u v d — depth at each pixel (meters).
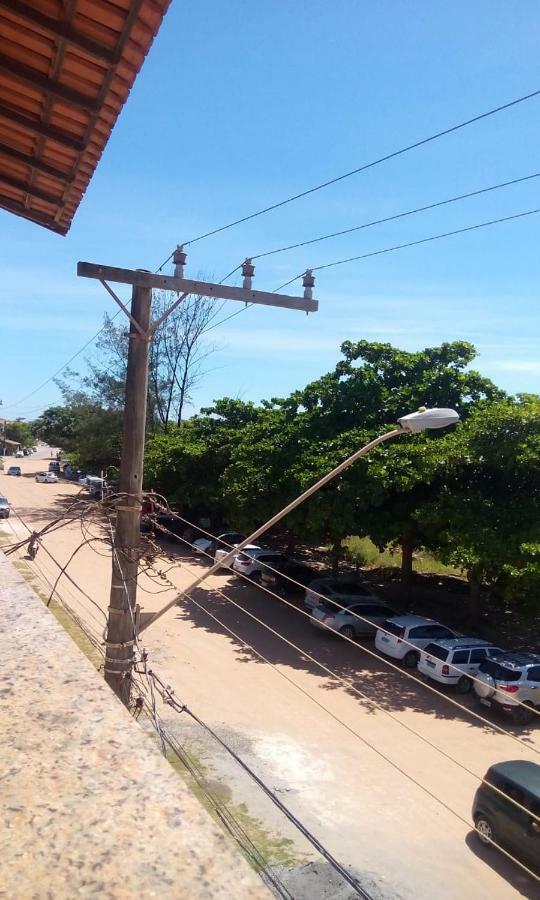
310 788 12.51
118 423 52.41
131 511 9.58
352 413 25.97
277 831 10.77
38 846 1.46
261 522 25.56
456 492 21.70
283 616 25.72
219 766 12.92
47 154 5.49
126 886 1.35
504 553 18.88
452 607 28.61
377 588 32.03
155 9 3.68
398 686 18.89
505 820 10.66
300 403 28.25
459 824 11.66
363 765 13.70
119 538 9.57
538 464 19.53
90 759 1.83
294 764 13.47
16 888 1.33
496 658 17.84
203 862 1.43
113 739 1.95
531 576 18.45
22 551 32.78
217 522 45.09
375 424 24.92
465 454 20.47
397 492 22.88
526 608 21.00
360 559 38.41
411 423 8.59
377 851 10.57
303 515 23.86
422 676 19.92
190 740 14.02
